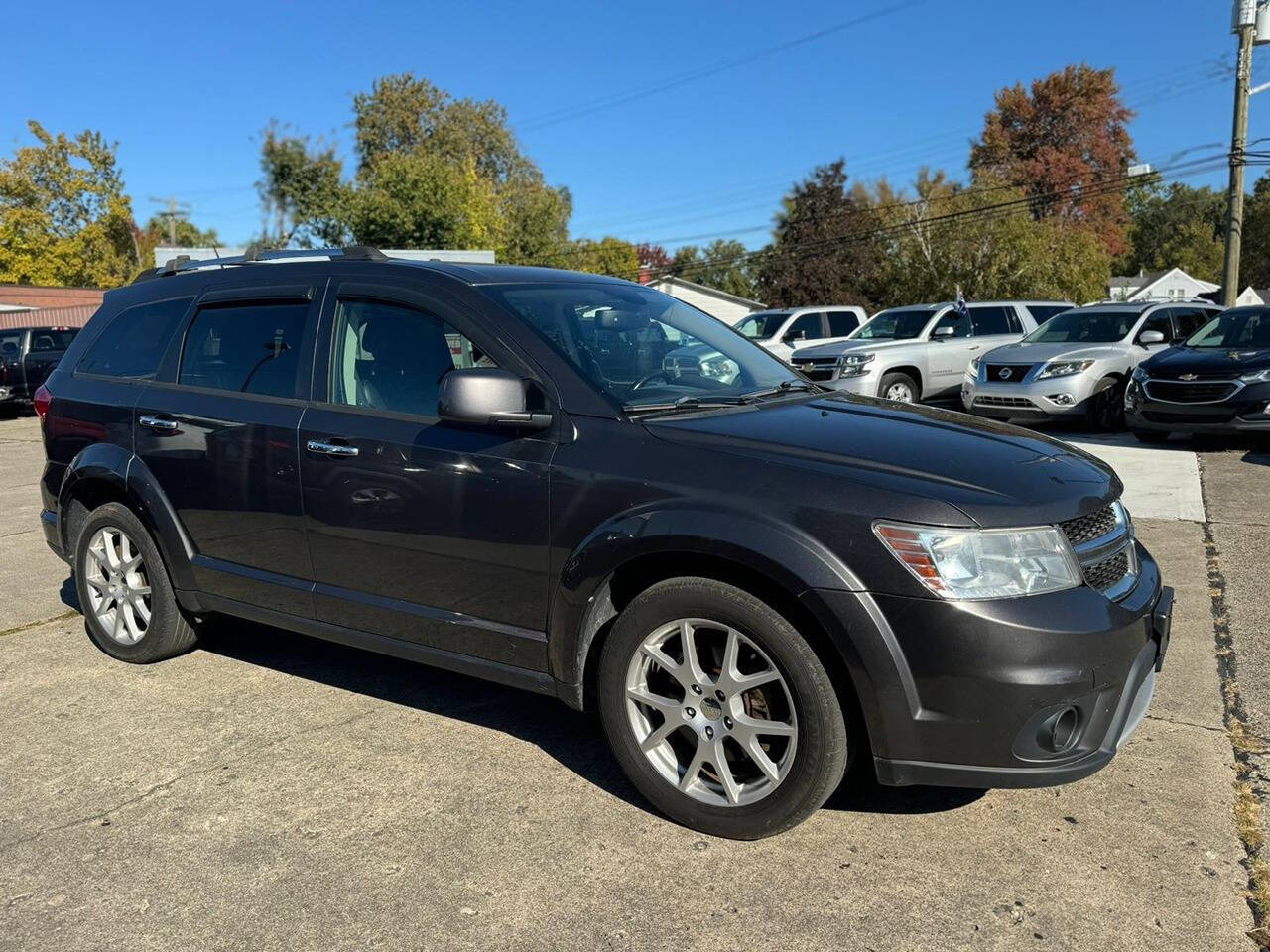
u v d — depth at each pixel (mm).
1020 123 64125
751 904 2717
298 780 3475
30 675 4551
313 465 3754
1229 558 5957
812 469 2885
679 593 2965
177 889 2844
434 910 2721
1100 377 11820
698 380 3668
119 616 4664
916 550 2674
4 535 7695
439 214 34750
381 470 3568
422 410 3568
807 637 2816
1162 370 10289
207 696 4254
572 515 3150
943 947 2525
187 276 4590
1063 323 13242
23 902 2789
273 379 4008
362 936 2619
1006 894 2740
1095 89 61875
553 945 2568
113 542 4660
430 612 3549
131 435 4414
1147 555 3396
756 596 2863
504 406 3150
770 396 3693
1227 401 9734
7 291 34719
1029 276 38250
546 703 4141
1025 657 2637
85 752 3736
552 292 3818
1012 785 2719
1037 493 2863
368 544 3646
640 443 3113
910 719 2699
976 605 2645
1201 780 3350
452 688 4316
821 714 2803
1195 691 4074
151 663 4648
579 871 2893
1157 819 3113
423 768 3559
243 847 3053
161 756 3691
